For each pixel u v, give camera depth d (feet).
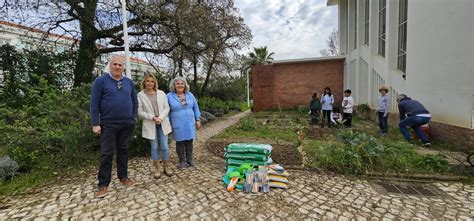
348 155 12.39
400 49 25.17
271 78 48.52
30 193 9.73
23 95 24.75
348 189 10.05
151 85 11.47
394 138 19.56
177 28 28.66
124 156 10.37
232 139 21.08
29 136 13.33
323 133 22.76
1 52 27.96
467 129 14.73
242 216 7.83
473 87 14.44
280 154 15.44
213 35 31.17
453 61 15.83
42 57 29.45
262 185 9.71
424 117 16.75
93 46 31.96
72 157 13.29
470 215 7.84
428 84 18.42
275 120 33.55
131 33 30.58
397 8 25.45
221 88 65.72
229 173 10.78
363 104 33.58
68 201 8.98
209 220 7.61
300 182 10.79
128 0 25.61
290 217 7.77
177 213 8.06
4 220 7.65
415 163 12.63
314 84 46.93
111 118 9.41
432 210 8.22
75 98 14.67
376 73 31.14
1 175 10.86
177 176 11.66
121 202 8.89
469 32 14.52
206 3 30.30
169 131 11.87
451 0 15.80
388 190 9.99
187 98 12.83
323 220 7.57
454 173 11.46
